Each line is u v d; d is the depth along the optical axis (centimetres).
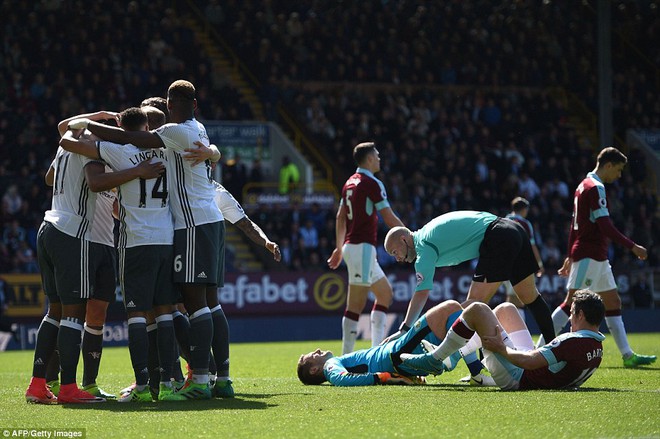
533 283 1611
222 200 1459
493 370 1280
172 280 1274
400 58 5547
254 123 4772
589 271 1891
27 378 1853
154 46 4903
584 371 1262
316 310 4106
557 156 5253
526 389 1281
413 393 1270
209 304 1327
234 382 1611
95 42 4784
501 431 932
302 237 4391
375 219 1945
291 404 1177
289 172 4616
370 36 5609
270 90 5188
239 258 4566
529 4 6122
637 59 6188
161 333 1274
